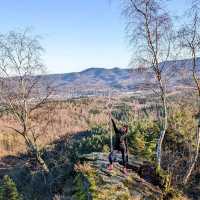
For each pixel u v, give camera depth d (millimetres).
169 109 25891
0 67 24516
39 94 26141
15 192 20734
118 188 15297
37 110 30844
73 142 34250
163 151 22562
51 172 25484
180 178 19781
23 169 30656
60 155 30156
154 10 17609
